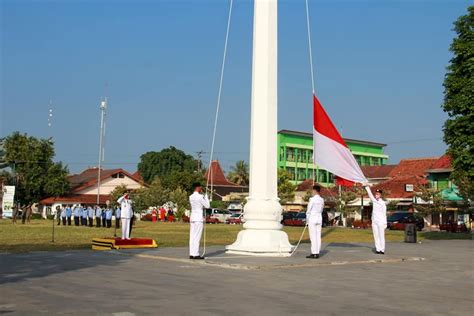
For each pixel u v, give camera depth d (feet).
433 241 101.40
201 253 59.21
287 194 279.69
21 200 269.44
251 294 33.06
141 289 34.37
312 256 56.03
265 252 56.18
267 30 59.16
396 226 180.04
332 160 61.87
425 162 272.31
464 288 37.45
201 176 310.45
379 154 376.07
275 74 59.57
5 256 56.90
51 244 79.97
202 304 29.50
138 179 328.49
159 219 251.60
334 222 232.12
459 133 105.70
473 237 116.57
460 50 104.78
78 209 174.91
